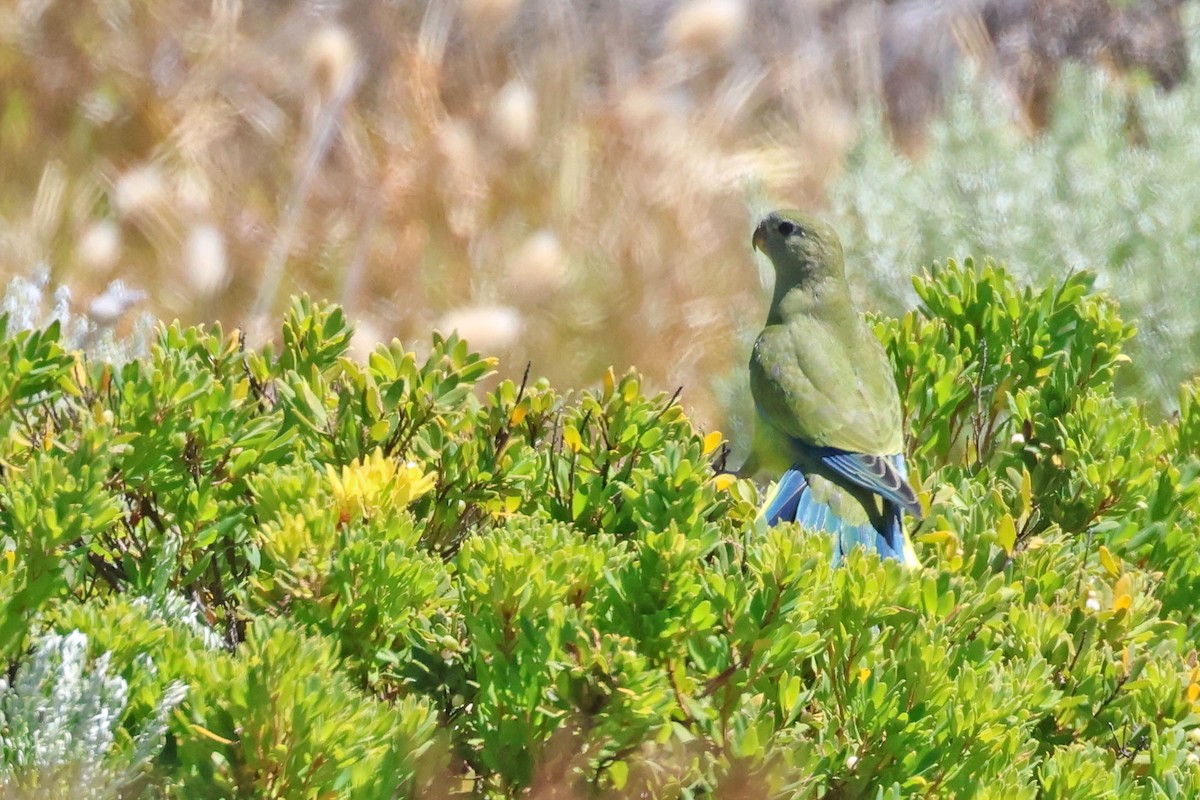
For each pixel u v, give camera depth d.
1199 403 7.78
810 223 10.09
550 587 5.22
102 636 5.11
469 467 6.48
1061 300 8.20
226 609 6.05
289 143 19.39
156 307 16.67
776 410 9.52
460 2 19.55
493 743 5.23
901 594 5.55
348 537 5.46
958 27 23.47
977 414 8.12
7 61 19.17
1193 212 15.20
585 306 17.64
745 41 23.09
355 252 17.84
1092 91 17.23
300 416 6.63
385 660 5.52
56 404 6.50
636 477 5.96
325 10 20.92
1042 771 5.63
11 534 5.41
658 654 5.33
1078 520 7.25
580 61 21.53
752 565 5.44
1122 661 6.17
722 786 5.07
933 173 16.03
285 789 4.75
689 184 19.69
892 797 5.16
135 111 19.25
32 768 4.77
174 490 6.20
